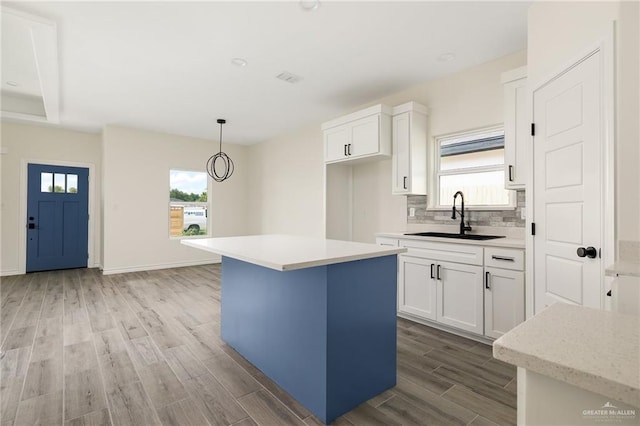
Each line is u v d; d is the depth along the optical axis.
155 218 5.74
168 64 3.09
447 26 2.49
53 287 4.41
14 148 5.16
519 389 0.66
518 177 2.60
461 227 3.14
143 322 3.10
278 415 1.74
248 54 2.90
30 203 5.32
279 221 5.96
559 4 1.95
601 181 1.63
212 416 1.72
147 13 2.29
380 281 1.96
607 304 1.59
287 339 1.95
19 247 5.23
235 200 6.73
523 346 0.64
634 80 1.48
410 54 2.92
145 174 5.63
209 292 4.20
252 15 2.33
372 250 1.97
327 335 1.68
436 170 3.58
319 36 2.62
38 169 5.37
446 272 2.84
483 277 2.58
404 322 3.13
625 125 1.51
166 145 5.85
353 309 1.81
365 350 1.86
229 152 6.64
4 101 4.55
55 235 5.55
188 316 3.28
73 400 1.84
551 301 2.05
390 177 3.99
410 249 3.13
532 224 2.22
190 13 2.30
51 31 2.40
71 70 3.20
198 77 3.39
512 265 2.41
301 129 5.46
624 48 1.51
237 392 1.95
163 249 5.84
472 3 2.21
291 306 1.92
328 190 4.22
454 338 2.74
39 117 4.81
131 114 4.66
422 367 2.24
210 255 6.43
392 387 2.00
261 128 5.45
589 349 0.62
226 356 2.42
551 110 2.04
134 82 3.51
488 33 2.58
